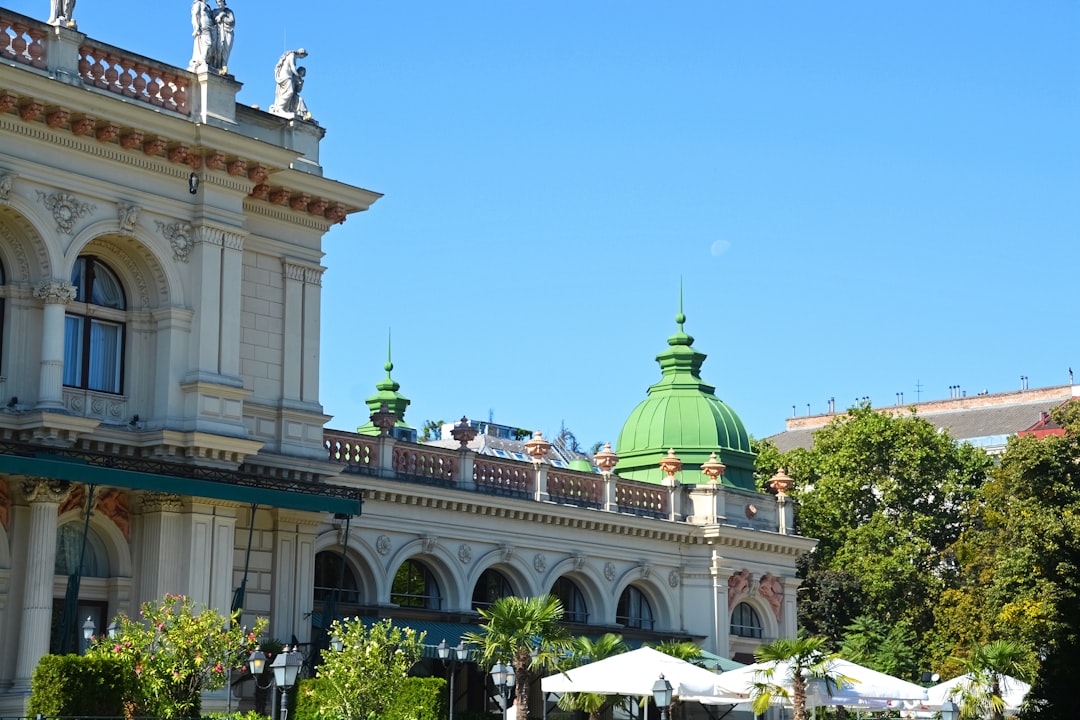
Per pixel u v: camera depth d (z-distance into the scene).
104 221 34.59
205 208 36.25
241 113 38.22
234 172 36.72
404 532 44.31
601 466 51.28
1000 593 57.97
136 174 35.28
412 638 32.88
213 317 36.06
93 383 35.25
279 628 38.00
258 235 38.88
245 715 31.42
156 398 35.38
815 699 39.03
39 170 33.38
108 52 34.94
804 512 72.81
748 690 38.31
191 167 36.22
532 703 45.75
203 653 28.69
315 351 39.84
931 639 66.38
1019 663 46.91
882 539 69.94
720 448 55.88
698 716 52.22
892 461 73.56
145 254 35.53
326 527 42.00
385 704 31.61
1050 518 54.56
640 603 52.50
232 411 35.97
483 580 47.53
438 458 45.62
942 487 73.25
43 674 26.12
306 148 39.78
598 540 50.31
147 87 35.69
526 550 47.97
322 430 39.84
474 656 40.34
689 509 53.97
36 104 32.84
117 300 36.03
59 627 34.09
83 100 33.59
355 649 31.69
